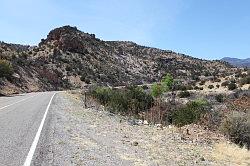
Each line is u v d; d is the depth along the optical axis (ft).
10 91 199.41
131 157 35.73
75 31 561.02
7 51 346.54
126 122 67.10
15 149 34.96
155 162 34.65
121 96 105.50
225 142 48.62
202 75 493.36
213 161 38.83
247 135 51.19
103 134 48.88
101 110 89.61
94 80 382.22
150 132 53.88
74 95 160.25
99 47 561.43
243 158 41.65
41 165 29.48
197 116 65.87
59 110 80.48
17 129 47.96
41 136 43.14
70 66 389.60
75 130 50.44
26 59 344.49
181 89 229.04
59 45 452.76
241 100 67.92
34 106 90.63
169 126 63.31
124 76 476.95
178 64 638.12
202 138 50.24
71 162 31.17
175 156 38.68
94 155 34.86
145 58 640.17
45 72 318.45
